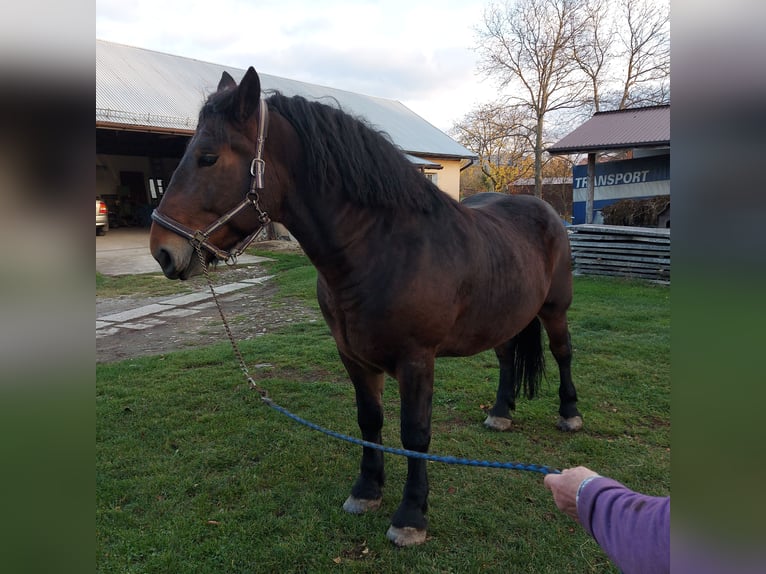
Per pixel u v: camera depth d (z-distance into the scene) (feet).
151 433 10.49
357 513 7.84
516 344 10.50
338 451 9.76
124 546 7.09
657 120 35.45
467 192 104.01
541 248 9.47
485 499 8.21
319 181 6.26
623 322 18.26
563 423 10.55
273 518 7.70
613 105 78.38
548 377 13.37
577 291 24.03
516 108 74.13
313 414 11.40
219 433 10.48
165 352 16.89
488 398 12.18
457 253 7.04
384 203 6.47
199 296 25.85
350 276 6.54
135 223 55.57
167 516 7.81
